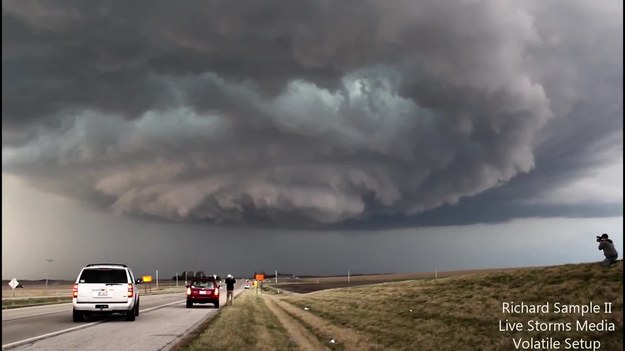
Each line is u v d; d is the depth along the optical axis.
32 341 16.59
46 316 28.45
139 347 15.28
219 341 17.22
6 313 31.23
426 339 21.56
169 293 93.56
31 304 45.72
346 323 31.06
